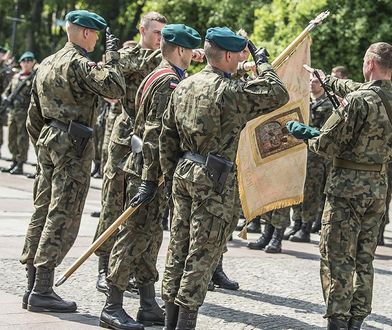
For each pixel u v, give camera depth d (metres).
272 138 15.59
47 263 14.10
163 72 13.41
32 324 13.46
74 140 14.11
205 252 12.13
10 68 38.03
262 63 12.34
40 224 14.53
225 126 12.10
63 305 14.34
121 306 13.67
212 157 12.09
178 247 12.49
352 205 13.61
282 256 21.98
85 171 14.31
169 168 12.73
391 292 18.62
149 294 14.30
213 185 12.08
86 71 13.77
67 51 14.17
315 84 24.73
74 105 14.14
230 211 12.23
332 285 13.60
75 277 17.08
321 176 25.03
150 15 15.41
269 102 12.04
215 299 16.39
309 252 23.17
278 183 15.75
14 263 17.67
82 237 21.53
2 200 27.33
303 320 15.31
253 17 51.56
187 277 12.09
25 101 35.62
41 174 14.53
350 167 13.61
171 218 12.71
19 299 15.00
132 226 13.55
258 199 15.57
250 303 16.31
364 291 13.96
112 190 15.84
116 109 22.34
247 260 20.81
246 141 15.30
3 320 13.56
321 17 15.00
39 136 14.52
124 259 13.55
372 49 13.67
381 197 13.66
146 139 13.16
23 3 98.81
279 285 18.20
